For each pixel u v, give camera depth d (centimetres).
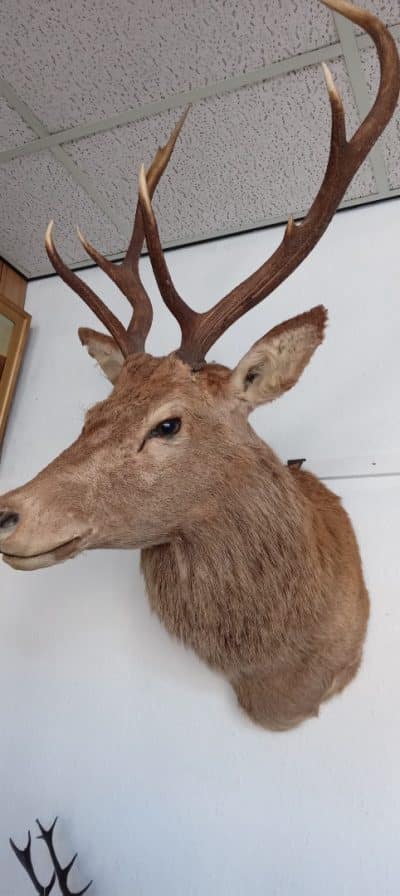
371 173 137
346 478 120
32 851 117
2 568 146
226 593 84
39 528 69
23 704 129
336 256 144
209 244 162
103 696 124
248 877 102
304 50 113
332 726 105
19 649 135
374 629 107
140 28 111
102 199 151
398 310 133
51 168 144
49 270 179
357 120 128
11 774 125
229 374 89
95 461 76
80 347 164
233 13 107
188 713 116
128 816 113
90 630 131
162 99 125
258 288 89
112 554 136
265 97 122
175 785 112
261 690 96
